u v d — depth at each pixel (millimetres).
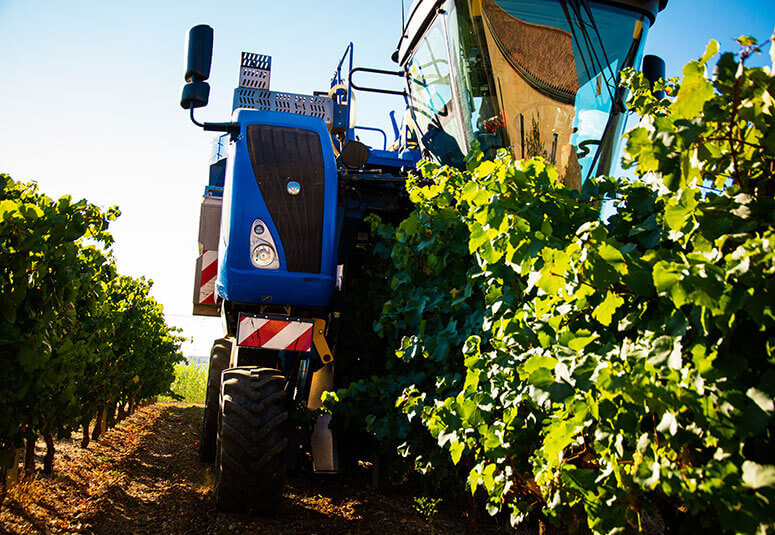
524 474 2094
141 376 9930
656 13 4750
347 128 5367
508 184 2000
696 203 1261
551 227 1870
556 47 4516
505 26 4508
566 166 4547
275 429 3711
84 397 5949
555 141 4531
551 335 1728
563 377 1547
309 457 4719
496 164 2225
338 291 4547
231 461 3582
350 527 3660
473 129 4578
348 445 4688
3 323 3170
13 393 3514
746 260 1089
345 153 4203
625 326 1509
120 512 4008
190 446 7121
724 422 1202
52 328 3797
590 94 4551
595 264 1425
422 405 2910
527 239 1840
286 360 4359
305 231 3984
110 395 7367
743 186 1291
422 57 5129
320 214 4039
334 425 4496
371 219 4004
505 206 1919
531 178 2021
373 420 3559
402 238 3316
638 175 2018
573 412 1589
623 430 1417
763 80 1161
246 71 4820
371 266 4684
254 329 3848
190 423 9984
